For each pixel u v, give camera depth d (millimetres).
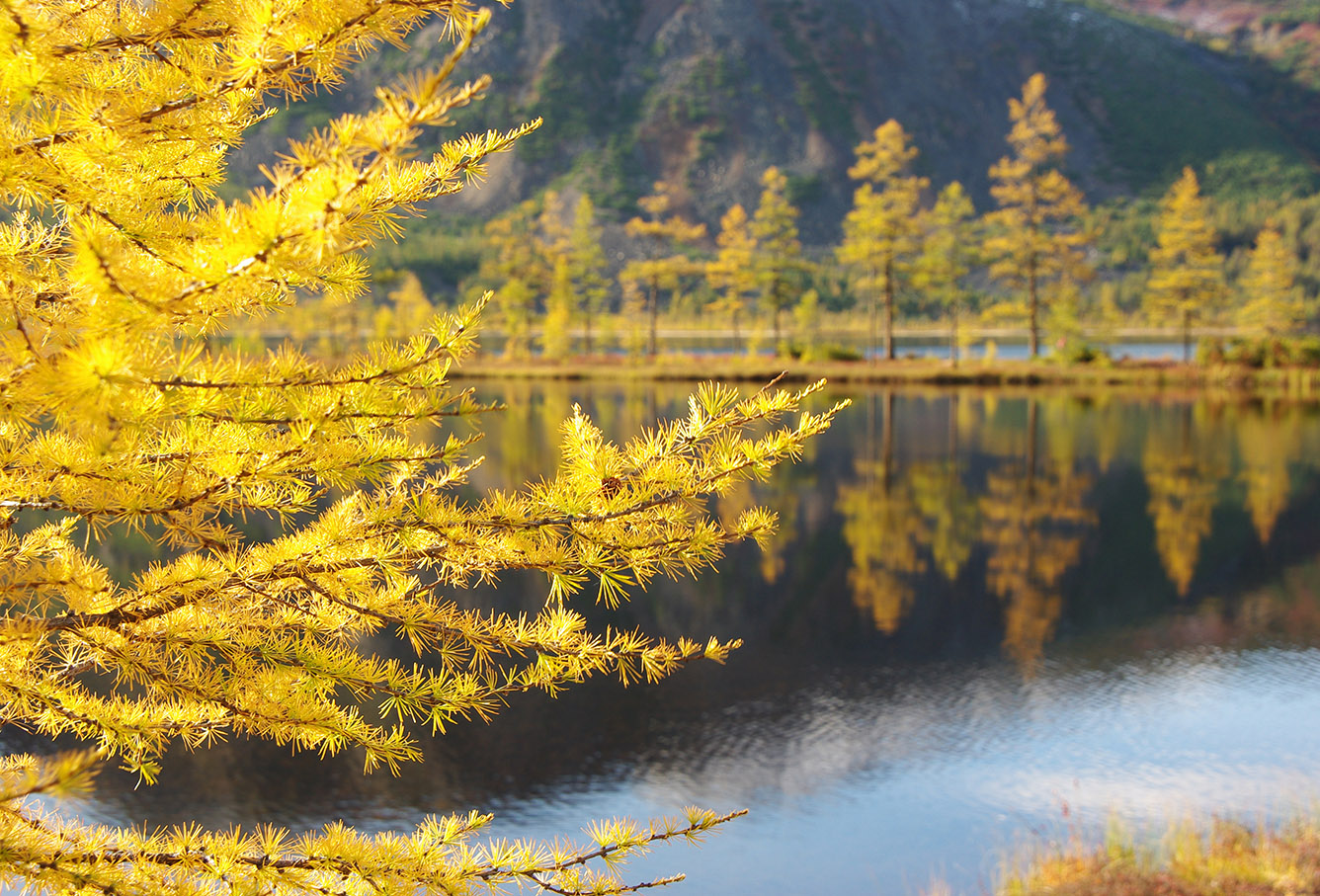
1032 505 18391
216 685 2320
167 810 7320
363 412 1951
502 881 2348
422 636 2316
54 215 2072
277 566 2217
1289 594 12961
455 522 2207
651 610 12273
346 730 2346
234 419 1847
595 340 65188
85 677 8766
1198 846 6281
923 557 14844
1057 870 6242
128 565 11461
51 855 1942
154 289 1550
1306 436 26547
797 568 14281
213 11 1958
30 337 1773
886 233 49375
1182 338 80625
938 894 6215
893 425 29203
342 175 1436
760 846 6922
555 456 21875
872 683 10070
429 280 103750
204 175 2189
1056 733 8828
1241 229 126438
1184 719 9070
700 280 109562
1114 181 180750
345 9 1727
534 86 185625
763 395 2229
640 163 177125
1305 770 7984
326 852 2229
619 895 2404
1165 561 14539
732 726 9047
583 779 7949
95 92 1968
